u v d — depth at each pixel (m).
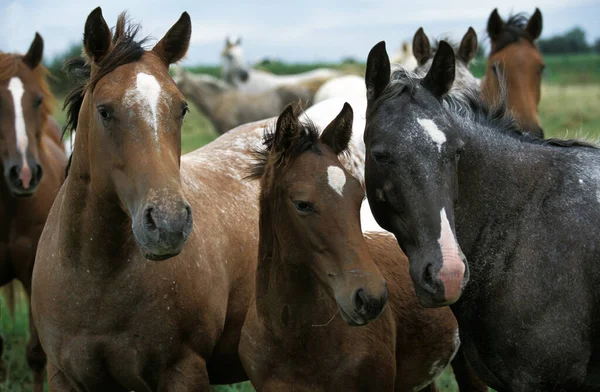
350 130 4.57
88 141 4.34
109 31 4.33
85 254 4.47
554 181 4.48
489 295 4.42
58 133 8.63
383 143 4.13
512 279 4.35
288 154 4.35
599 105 23.11
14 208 6.94
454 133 4.15
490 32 9.73
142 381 4.67
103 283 4.48
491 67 9.52
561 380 4.29
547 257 4.30
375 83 4.43
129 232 4.45
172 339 4.64
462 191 4.49
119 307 4.50
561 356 4.23
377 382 4.60
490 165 4.52
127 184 4.04
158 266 4.55
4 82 7.10
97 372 4.62
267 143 4.68
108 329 4.52
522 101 9.10
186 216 3.86
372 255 5.12
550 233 4.34
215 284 4.91
